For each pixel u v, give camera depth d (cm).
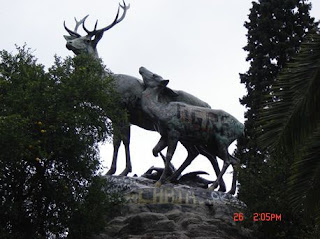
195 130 2427
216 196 2322
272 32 3183
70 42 2536
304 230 2036
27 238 1839
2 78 2000
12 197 1894
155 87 2462
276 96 1208
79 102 1981
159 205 2228
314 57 1206
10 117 1794
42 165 1934
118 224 2105
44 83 1981
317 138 1238
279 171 2133
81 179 1961
